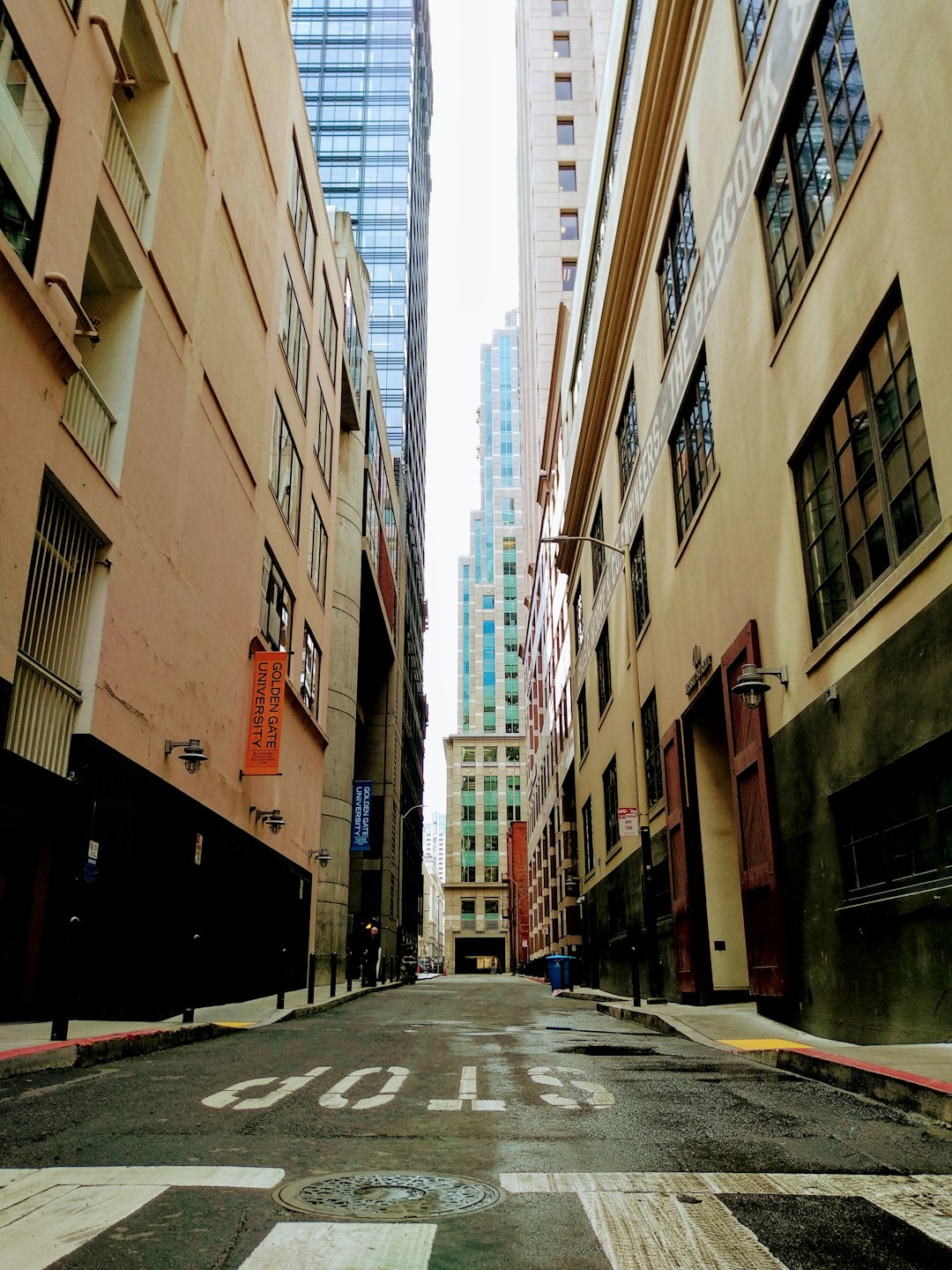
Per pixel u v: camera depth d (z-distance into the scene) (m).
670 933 18.72
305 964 26.34
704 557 15.98
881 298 9.09
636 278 22.69
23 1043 8.23
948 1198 3.86
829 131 10.70
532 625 68.62
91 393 12.61
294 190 25.91
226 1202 3.66
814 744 10.79
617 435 26.58
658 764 20.75
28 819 10.94
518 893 104.44
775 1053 8.63
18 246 10.41
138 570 13.53
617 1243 3.26
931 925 8.05
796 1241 3.29
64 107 11.41
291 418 25.12
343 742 34.41
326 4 93.50
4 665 9.80
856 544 9.93
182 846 15.12
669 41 17.44
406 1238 3.24
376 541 46.22
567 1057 9.24
